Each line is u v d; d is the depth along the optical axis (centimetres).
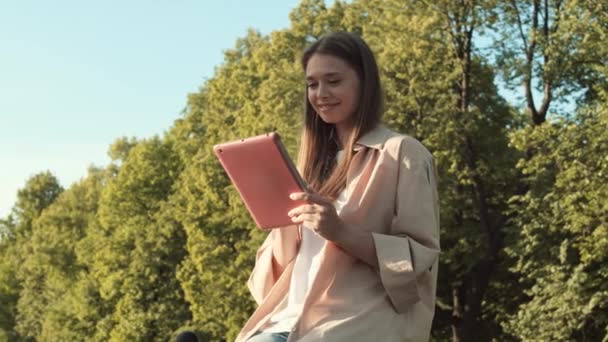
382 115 320
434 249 298
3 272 7388
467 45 2511
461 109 2506
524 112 2570
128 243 4319
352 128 318
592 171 2047
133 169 4412
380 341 288
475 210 2561
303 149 337
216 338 3416
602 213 2005
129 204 4384
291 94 2733
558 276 2097
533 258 2202
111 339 4216
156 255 4156
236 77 3622
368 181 306
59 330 5088
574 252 2139
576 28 2272
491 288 2662
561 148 2091
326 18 3183
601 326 2150
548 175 2225
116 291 4259
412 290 289
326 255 297
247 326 321
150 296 4156
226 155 300
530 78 2422
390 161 304
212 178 3406
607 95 2084
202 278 3347
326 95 313
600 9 2270
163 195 4397
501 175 2470
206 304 3338
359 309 291
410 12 2597
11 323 7262
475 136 2514
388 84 2488
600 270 2016
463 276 2612
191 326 3712
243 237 3316
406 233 298
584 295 2050
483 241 2483
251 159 297
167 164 4412
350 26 3031
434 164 312
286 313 309
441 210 2441
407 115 2508
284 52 3247
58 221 5922
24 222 7794
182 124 4125
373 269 298
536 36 2384
